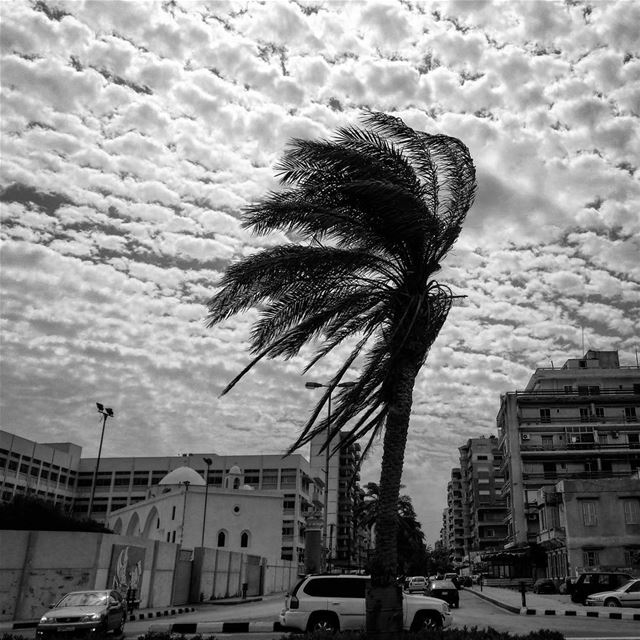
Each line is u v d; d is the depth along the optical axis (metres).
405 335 10.48
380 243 11.34
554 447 65.81
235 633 19.16
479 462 121.75
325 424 11.41
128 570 28.72
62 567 24.72
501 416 72.75
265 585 57.28
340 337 11.70
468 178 11.73
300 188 11.16
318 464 122.75
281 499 74.00
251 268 10.65
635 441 65.19
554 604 33.06
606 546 44.09
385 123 11.25
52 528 31.95
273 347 11.21
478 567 92.56
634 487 44.88
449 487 165.12
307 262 10.80
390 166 11.32
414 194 11.20
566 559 46.41
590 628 20.36
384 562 10.02
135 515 83.00
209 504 72.06
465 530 133.62
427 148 11.42
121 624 19.05
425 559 89.00
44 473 110.44
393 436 10.59
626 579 33.34
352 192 10.70
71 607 17.55
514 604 32.75
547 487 59.88
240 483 86.31
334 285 11.35
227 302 11.05
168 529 72.31
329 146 10.73
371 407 11.66
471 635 10.06
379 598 9.87
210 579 40.44
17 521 30.84
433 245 11.15
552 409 67.50
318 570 42.97
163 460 120.06
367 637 9.78
